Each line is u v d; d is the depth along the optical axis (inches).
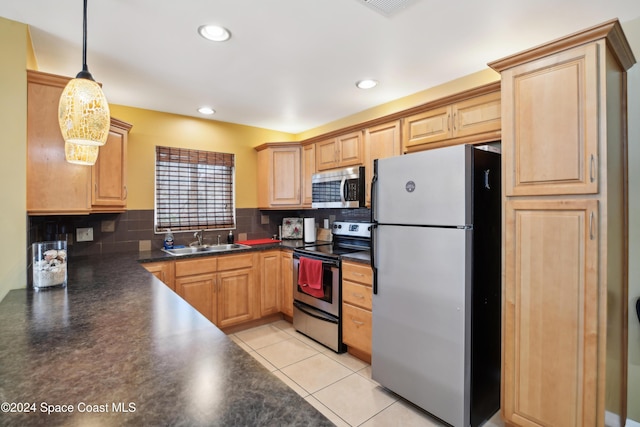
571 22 71.7
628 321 71.2
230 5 64.6
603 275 57.1
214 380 32.8
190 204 140.4
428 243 75.5
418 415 78.0
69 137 50.2
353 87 108.7
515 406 68.2
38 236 95.5
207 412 27.6
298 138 172.9
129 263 98.6
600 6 65.9
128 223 124.8
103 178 99.3
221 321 125.1
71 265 95.0
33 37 75.7
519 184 66.9
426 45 81.3
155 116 131.6
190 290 117.6
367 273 98.9
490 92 83.0
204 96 116.0
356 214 139.5
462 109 89.0
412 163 78.7
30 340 42.2
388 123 109.7
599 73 56.9
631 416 71.9
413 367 79.1
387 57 87.6
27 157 73.9
